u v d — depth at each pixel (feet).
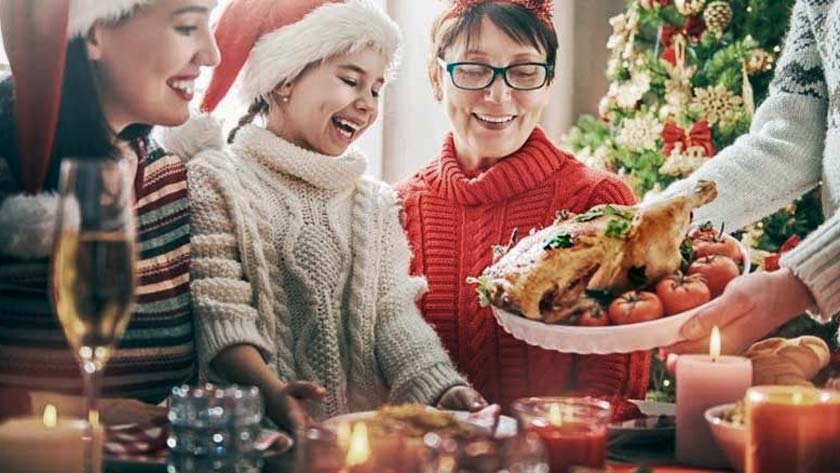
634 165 11.39
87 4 5.47
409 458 3.70
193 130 6.36
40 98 5.36
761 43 11.11
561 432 4.31
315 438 3.68
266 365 5.84
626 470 4.58
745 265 5.57
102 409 5.03
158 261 5.78
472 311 6.91
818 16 6.58
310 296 6.23
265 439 4.50
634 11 11.54
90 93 5.54
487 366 6.88
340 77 6.46
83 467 3.90
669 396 10.88
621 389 6.64
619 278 5.30
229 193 6.14
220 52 6.60
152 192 5.85
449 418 4.39
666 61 11.32
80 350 3.94
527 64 7.03
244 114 6.81
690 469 4.75
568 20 13.52
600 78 13.84
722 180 6.74
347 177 6.46
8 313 5.45
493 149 7.09
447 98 7.16
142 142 5.93
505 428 4.65
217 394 4.30
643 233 5.26
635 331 5.14
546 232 5.54
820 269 5.53
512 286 5.32
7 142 5.44
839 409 4.15
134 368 5.61
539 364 6.80
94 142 5.53
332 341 6.23
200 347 5.84
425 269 7.05
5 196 5.41
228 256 6.06
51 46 5.34
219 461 4.25
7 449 3.83
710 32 11.17
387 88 12.34
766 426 4.14
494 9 6.98
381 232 6.51
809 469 4.12
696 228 5.77
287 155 6.34
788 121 6.81
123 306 3.92
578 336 5.16
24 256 5.40
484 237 7.02
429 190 7.27
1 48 8.32
